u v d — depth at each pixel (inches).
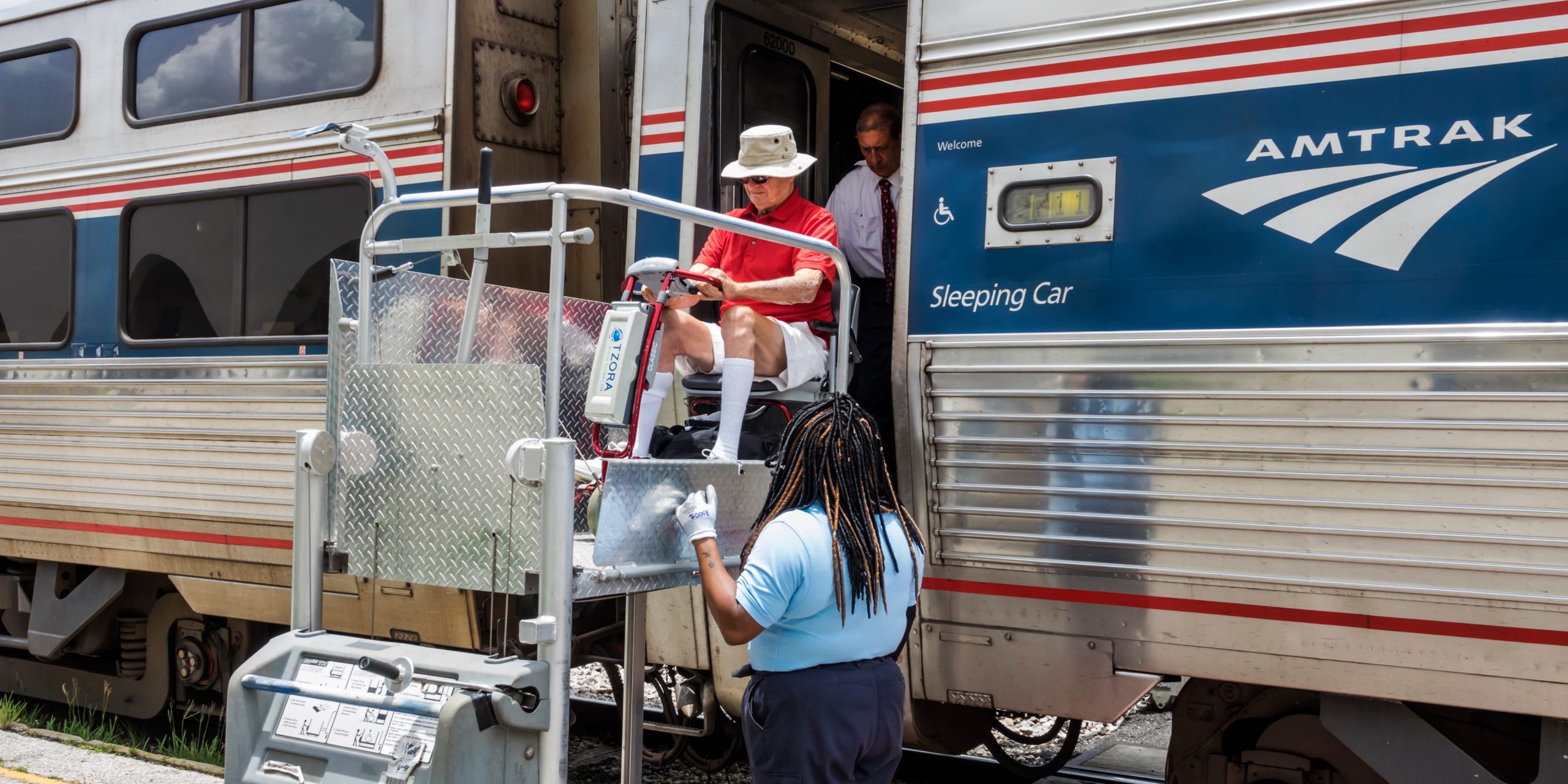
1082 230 148.1
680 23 179.8
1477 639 129.1
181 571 214.4
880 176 188.9
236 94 211.0
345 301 126.8
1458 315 129.5
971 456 154.2
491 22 192.7
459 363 120.0
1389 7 133.3
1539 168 126.7
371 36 195.6
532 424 110.7
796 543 102.3
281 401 199.6
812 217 153.3
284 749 116.1
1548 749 131.6
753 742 105.0
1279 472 136.9
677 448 136.5
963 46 156.4
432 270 187.6
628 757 131.3
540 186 114.0
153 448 216.2
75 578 239.6
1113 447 145.3
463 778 104.9
